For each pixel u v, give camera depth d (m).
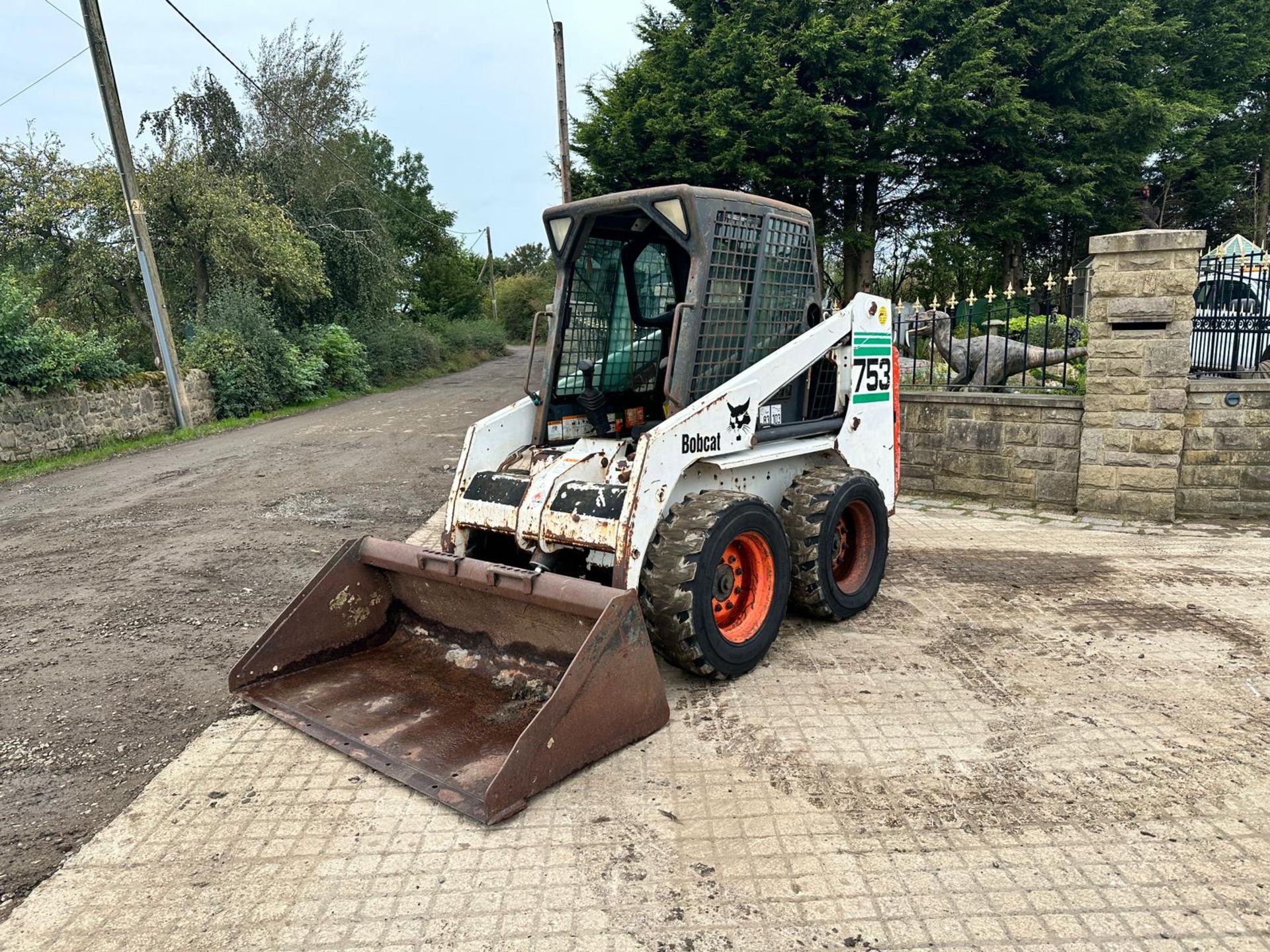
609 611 3.18
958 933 2.29
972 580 5.60
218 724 3.63
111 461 12.06
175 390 14.77
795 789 3.03
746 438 4.15
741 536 3.92
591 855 2.67
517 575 3.42
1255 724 3.49
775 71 14.81
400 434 13.89
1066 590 5.38
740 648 3.89
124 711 3.84
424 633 4.14
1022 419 7.86
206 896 2.51
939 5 15.02
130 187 14.16
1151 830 2.75
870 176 16.42
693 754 3.29
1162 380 7.07
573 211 4.27
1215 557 6.11
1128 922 2.31
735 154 14.93
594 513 3.67
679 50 15.77
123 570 6.20
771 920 2.36
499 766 3.06
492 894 2.49
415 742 3.28
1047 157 16.06
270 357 18.42
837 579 4.91
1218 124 22.62
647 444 3.59
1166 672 4.04
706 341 4.10
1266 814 2.83
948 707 3.69
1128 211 18.22
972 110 14.72
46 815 2.99
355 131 26.62
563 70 16.19
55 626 5.02
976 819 2.83
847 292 18.22
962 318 12.82
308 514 8.03
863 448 5.14
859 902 2.42
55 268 19.94
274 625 3.85
